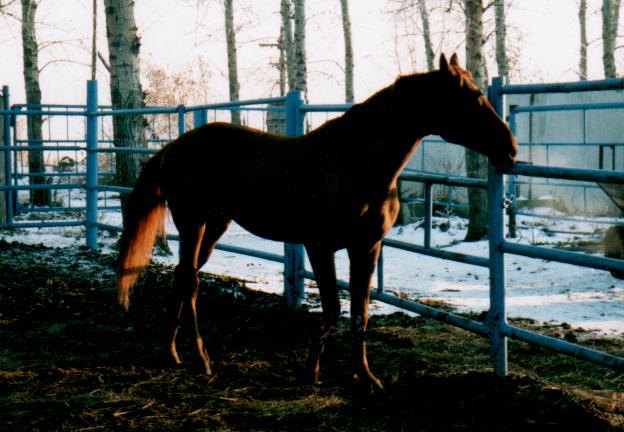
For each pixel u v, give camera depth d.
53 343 5.04
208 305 6.24
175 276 4.63
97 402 3.80
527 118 15.56
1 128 13.14
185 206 4.62
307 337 5.22
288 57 19.50
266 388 4.09
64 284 6.98
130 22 10.56
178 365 4.55
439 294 7.16
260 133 4.47
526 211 14.73
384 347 4.98
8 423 3.47
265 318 5.77
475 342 5.10
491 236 4.21
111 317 5.85
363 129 3.93
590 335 5.34
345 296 6.92
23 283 7.08
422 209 15.84
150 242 4.79
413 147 3.91
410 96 3.79
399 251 10.70
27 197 18.58
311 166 4.05
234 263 9.22
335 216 3.96
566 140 15.12
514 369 4.43
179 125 7.89
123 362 4.60
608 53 20.03
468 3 12.14
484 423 3.55
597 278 8.12
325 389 4.10
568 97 14.97
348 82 20.64
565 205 14.84
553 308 6.46
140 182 4.81
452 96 3.68
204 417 3.58
